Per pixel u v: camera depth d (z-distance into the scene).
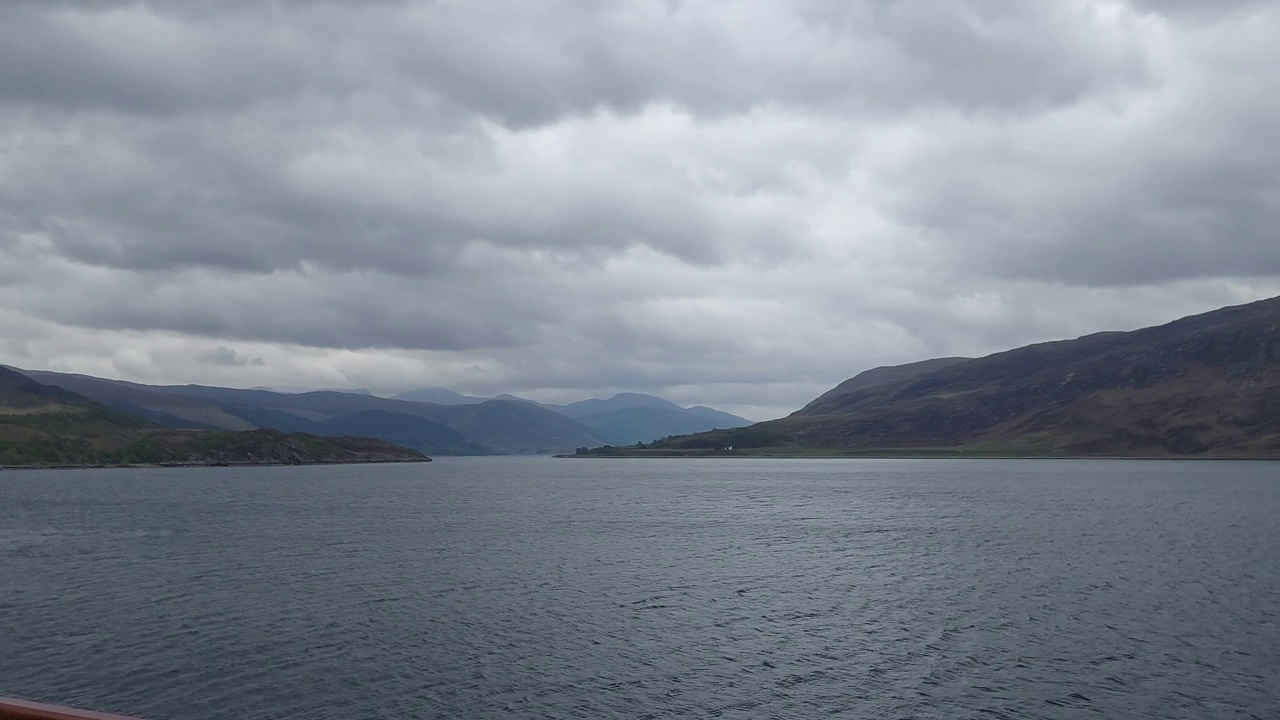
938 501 147.75
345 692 39.16
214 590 61.81
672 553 81.81
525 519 119.06
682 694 38.94
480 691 39.34
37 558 77.75
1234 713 36.31
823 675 41.56
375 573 69.62
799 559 77.44
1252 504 136.00
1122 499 149.00
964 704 37.50
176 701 37.94
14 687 39.56
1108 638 47.69
